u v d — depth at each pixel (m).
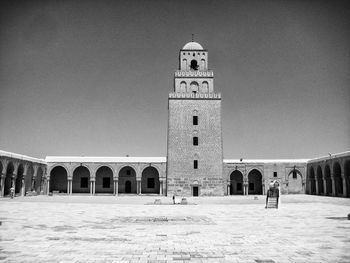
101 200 42.38
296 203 36.66
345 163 49.06
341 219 20.94
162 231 15.61
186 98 55.94
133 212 25.75
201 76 57.56
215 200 43.00
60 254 10.66
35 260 9.86
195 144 54.78
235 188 63.38
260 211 26.98
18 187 53.09
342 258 10.19
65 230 15.89
